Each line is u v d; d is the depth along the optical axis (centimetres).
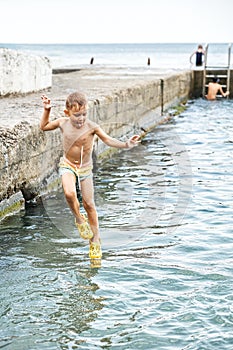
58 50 14350
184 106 2381
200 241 774
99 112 1237
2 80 1277
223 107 2400
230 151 1405
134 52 12888
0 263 696
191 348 510
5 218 830
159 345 516
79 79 1861
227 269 678
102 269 680
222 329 541
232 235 797
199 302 593
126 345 517
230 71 2770
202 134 1652
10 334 535
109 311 579
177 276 659
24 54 1382
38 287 632
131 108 1513
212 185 1068
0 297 606
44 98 675
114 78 1919
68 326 551
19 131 866
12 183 840
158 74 2206
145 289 627
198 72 2798
